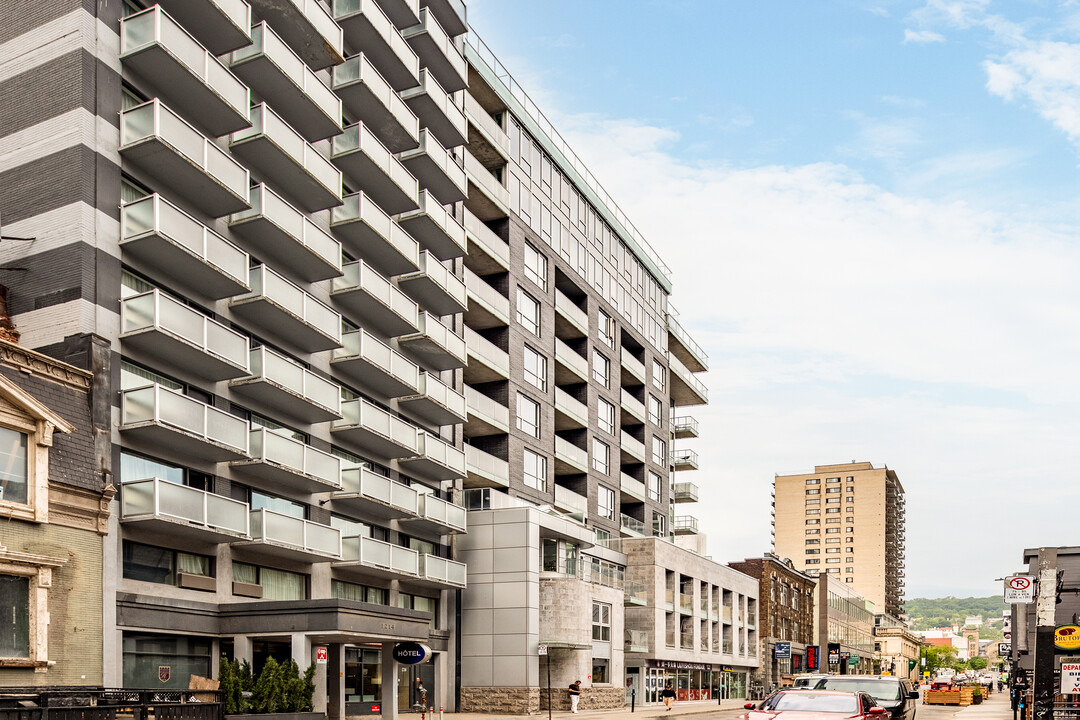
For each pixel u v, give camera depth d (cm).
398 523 4000
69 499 2342
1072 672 2483
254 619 2828
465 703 4322
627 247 6938
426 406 4103
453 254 4403
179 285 2847
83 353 2452
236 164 2931
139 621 2534
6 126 2673
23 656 2189
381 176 3722
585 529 5019
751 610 7962
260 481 3109
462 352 4312
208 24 2925
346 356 3578
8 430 2222
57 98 2611
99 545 2428
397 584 3988
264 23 3064
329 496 3481
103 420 2472
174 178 2781
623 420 6888
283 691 2662
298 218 3209
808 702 1752
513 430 5047
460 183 4338
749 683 7806
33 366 2300
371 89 3653
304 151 3244
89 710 1784
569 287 5978
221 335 2795
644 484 6831
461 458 4262
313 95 3297
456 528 4203
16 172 2628
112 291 2578
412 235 4188
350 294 3600
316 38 3394
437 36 4247
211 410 2717
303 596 3325
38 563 2222
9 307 2572
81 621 2344
